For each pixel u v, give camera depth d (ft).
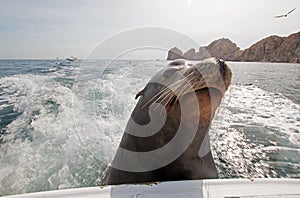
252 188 5.59
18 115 25.55
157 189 5.46
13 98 33.24
